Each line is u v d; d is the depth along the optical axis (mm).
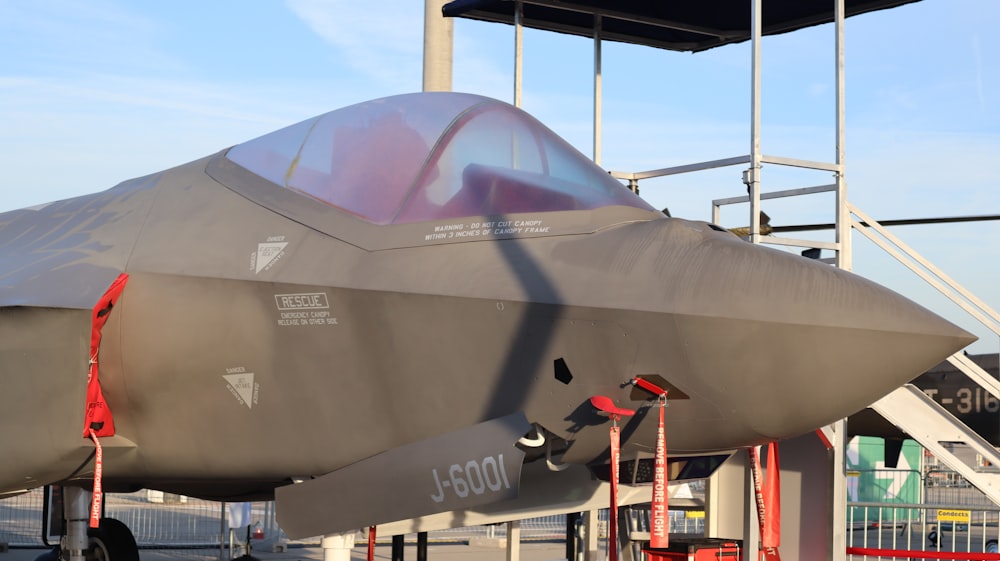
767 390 5258
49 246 7496
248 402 6383
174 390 6602
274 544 17234
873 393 5219
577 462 5785
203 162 7645
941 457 9109
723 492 9734
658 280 5473
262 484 7512
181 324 6559
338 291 6098
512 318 5629
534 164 6305
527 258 5816
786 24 11836
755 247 5664
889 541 19828
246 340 6383
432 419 5836
